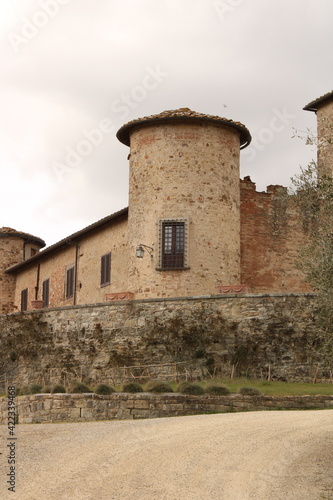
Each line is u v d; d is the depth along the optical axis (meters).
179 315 27.75
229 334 26.86
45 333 30.94
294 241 34.06
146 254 31.86
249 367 26.23
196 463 12.89
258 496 10.80
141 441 15.11
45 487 11.12
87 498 10.48
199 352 27.03
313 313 25.89
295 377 25.56
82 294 40.44
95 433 16.55
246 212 33.75
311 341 24.69
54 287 45.03
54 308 30.81
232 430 16.34
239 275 32.59
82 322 29.70
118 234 36.94
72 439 15.62
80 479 11.65
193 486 11.27
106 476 11.87
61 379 29.77
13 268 51.56
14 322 32.34
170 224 31.77
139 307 28.48
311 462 13.16
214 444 14.62
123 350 28.36
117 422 19.12
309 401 21.42
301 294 26.27
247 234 33.56
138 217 32.50
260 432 16.00
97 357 28.91
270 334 26.31
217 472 12.25
